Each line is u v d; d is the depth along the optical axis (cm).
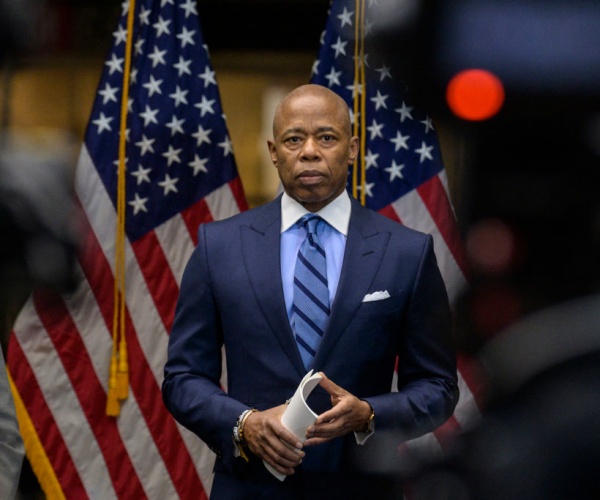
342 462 660
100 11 1020
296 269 691
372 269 690
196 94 1002
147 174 995
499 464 169
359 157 977
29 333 988
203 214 1001
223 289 693
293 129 686
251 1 1077
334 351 671
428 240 712
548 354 161
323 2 1073
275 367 672
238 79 1088
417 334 695
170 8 1003
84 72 999
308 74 1084
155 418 1003
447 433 199
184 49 1004
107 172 992
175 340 712
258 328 679
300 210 708
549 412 163
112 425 1002
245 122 1088
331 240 705
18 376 988
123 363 982
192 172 1002
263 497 669
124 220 994
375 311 680
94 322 992
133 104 995
